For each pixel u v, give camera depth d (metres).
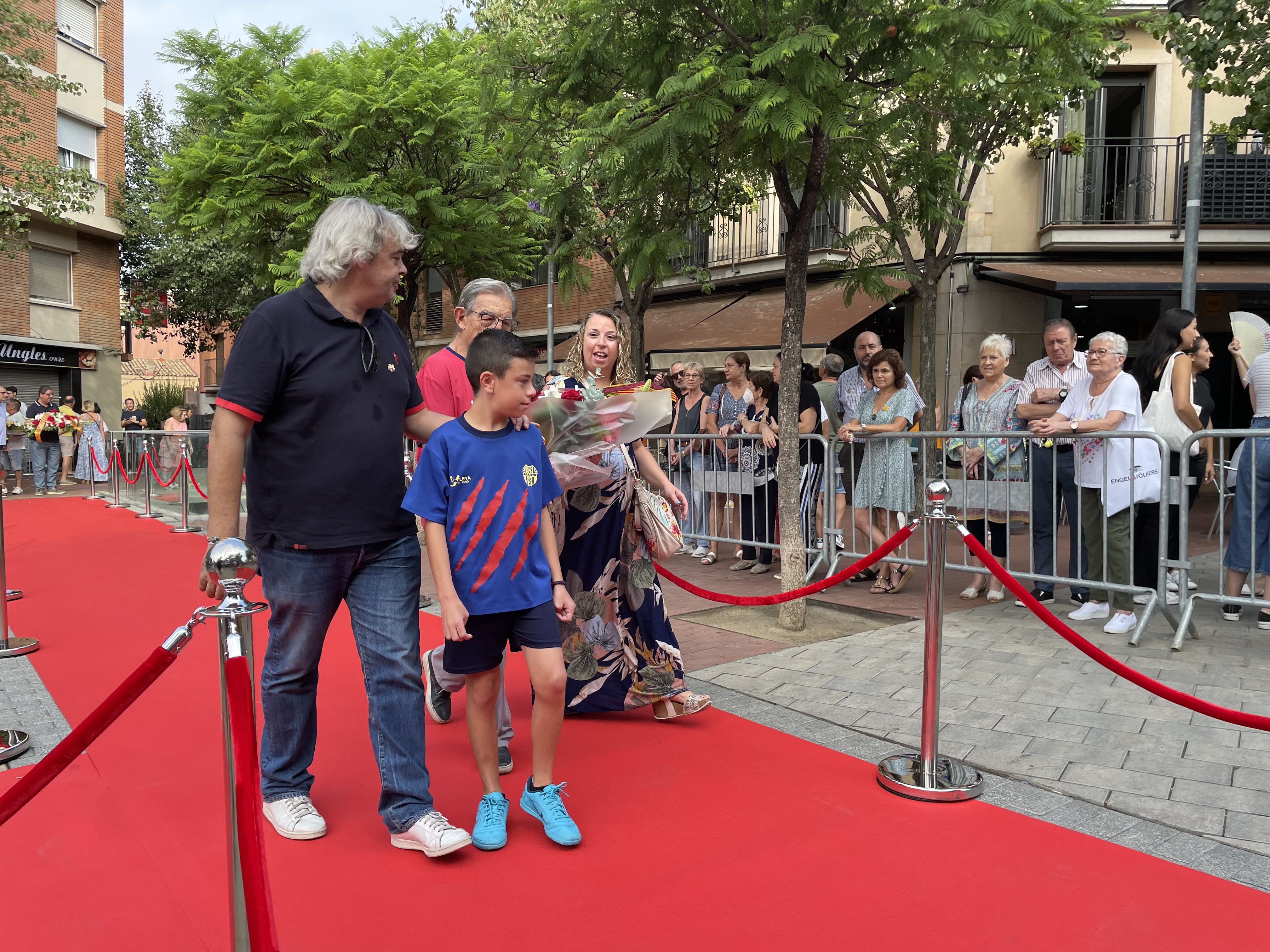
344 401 2.74
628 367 3.79
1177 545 6.19
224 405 2.60
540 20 8.48
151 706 4.20
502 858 2.74
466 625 2.83
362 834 2.91
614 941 2.30
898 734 3.78
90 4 21.22
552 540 3.03
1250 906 2.46
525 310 21.95
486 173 9.99
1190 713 3.99
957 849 2.79
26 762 3.53
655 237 5.52
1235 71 7.94
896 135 5.21
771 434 7.29
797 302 5.54
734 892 2.54
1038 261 14.00
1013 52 4.91
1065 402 5.91
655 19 4.95
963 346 14.05
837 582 3.77
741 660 4.93
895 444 6.56
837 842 2.84
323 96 10.34
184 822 3.00
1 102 14.24
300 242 11.15
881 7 4.50
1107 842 2.84
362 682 4.59
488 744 2.92
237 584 1.86
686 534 8.26
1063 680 4.48
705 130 4.61
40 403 17.27
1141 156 13.76
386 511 2.83
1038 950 2.26
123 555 8.75
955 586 6.91
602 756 3.55
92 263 22.14
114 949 2.28
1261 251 13.71
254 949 1.58
